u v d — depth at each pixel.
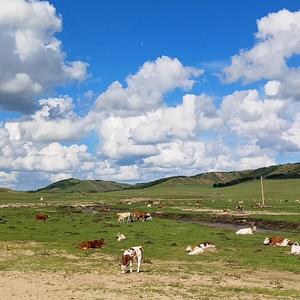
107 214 93.88
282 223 75.62
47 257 39.94
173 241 52.19
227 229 67.62
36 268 33.78
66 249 45.50
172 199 170.50
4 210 104.75
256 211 100.19
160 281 29.73
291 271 35.47
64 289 26.09
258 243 51.09
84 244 46.47
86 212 104.94
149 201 149.25
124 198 188.50
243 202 136.25
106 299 23.58
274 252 44.88
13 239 53.59
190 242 51.47
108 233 59.66
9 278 29.33
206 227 69.06
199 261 40.06
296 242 49.03
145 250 46.03
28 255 40.88
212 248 46.72
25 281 28.39
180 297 24.59
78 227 67.25
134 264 36.81
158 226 68.81
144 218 80.06
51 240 53.06
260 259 40.75
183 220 90.62
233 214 92.81
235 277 32.41
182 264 38.31
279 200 144.38
